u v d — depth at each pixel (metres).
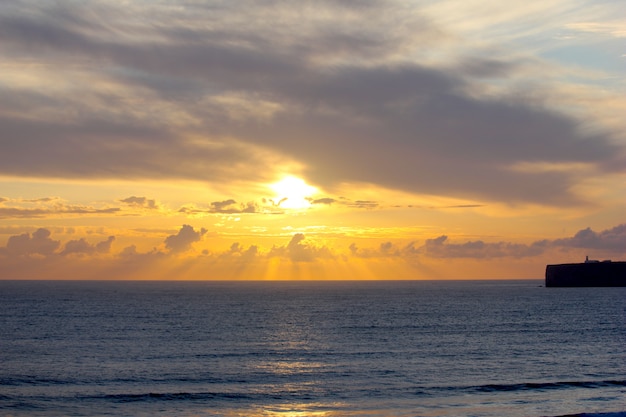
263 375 51.66
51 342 72.62
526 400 42.22
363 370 54.19
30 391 44.88
